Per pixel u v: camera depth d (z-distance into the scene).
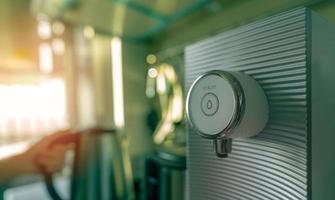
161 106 1.44
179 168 0.82
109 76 1.62
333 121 0.49
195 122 0.47
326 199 0.47
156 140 1.43
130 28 1.42
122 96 1.55
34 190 1.67
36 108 1.93
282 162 0.47
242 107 0.42
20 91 1.88
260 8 0.94
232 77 0.44
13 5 1.83
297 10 0.43
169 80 1.36
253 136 0.53
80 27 1.72
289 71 0.45
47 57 1.94
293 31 0.44
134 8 1.16
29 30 1.90
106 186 0.98
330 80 0.49
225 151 0.46
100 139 1.00
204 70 0.63
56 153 1.05
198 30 1.22
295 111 0.44
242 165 0.55
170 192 0.85
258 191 0.52
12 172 0.90
